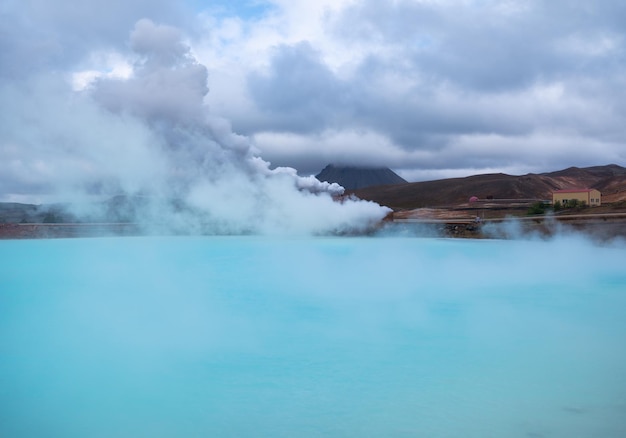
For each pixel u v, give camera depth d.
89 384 11.05
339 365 12.07
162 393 10.48
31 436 8.59
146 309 18.36
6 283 23.50
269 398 10.13
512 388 10.37
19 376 11.58
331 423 8.95
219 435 8.59
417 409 9.38
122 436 8.60
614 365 11.76
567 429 8.45
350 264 29.44
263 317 17.09
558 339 14.05
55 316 17.36
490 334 14.74
